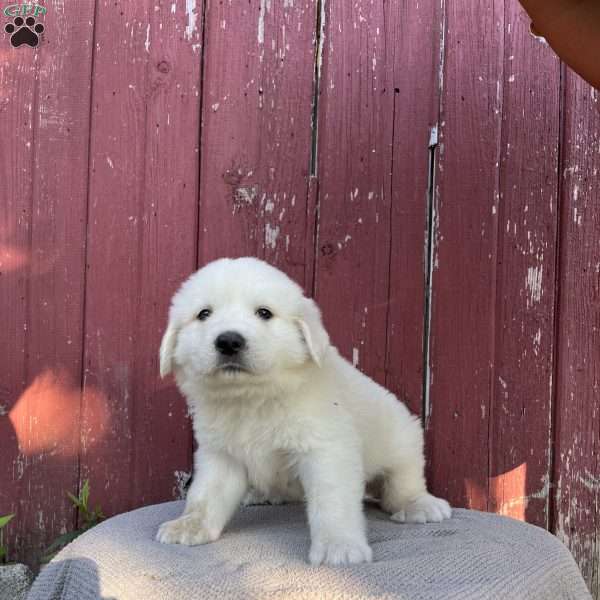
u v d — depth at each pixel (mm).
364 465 638
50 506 779
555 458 801
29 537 775
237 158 798
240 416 581
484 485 796
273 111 799
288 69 800
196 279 612
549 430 803
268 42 798
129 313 789
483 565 473
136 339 789
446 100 802
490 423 798
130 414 788
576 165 804
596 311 804
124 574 469
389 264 802
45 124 784
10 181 777
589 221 805
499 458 798
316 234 801
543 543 534
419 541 542
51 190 784
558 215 806
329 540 501
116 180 791
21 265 779
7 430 773
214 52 796
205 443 605
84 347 786
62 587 500
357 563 479
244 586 437
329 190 800
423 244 801
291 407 563
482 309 800
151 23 792
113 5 789
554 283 806
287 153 800
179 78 795
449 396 798
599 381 805
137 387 788
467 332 800
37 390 779
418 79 803
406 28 801
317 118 801
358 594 420
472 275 801
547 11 428
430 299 800
